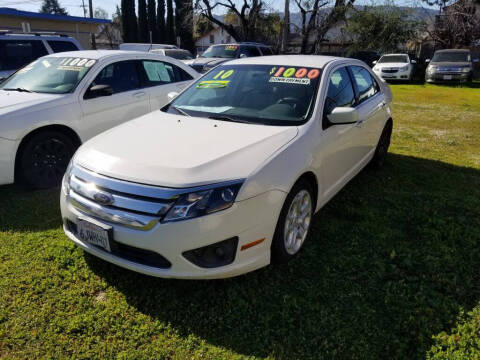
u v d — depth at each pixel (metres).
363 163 4.60
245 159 2.65
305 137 3.07
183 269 2.43
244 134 3.02
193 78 6.32
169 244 2.37
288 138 2.98
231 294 2.71
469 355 2.21
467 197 4.46
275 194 2.65
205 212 2.38
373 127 4.62
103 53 5.41
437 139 7.40
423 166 5.67
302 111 3.35
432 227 3.70
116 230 2.47
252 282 2.85
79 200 2.65
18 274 2.89
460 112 10.47
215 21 29.52
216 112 3.55
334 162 3.57
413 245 3.40
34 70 5.31
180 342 2.32
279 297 2.71
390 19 26.94
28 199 4.25
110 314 2.52
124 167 2.59
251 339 2.36
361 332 2.41
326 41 29.08
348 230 3.64
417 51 32.25
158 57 5.90
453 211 4.08
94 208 2.55
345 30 28.88
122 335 2.36
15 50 7.53
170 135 3.05
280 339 2.35
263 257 2.70
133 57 5.53
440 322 2.47
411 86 18.08
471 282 2.89
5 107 4.23
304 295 2.73
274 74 3.81
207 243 2.40
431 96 14.12
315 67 3.79
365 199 4.38
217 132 3.08
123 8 43.41
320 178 3.29
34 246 3.27
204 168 2.51
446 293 2.77
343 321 2.49
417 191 4.68
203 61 14.05
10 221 3.72
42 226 3.63
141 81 5.54
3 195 4.35
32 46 7.75
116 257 2.58
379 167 5.39
